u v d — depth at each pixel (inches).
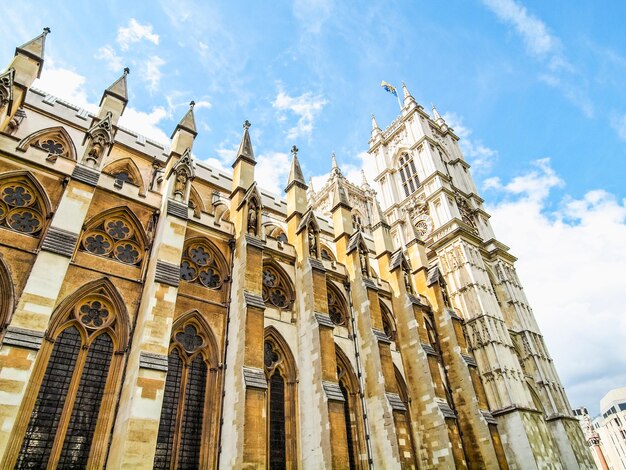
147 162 1505.9
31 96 1348.4
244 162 1360.7
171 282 924.0
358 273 1398.9
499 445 1338.6
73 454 754.2
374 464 1106.1
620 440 5600.4
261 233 1223.5
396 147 2726.4
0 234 832.9
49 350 792.3
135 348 848.9
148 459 718.5
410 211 2384.4
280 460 989.2
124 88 1339.8
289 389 1090.7
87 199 928.3
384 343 1242.6
